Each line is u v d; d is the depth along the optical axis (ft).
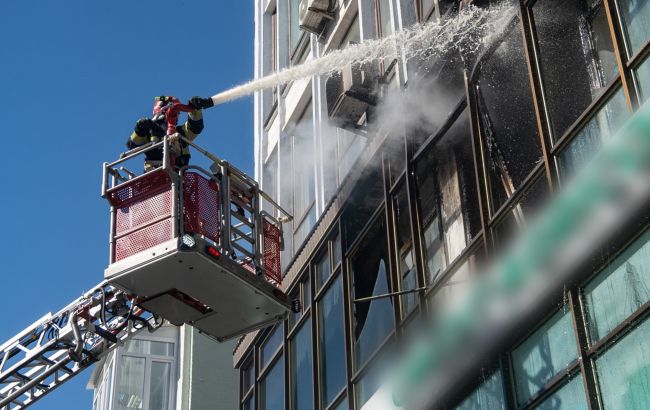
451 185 54.95
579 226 42.14
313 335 65.92
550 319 43.57
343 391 60.49
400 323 55.67
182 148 49.67
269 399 72.33
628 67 41.81
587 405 39.75
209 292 49.62
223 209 50.39
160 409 111.55
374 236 61.72
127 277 48.57
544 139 45.91
